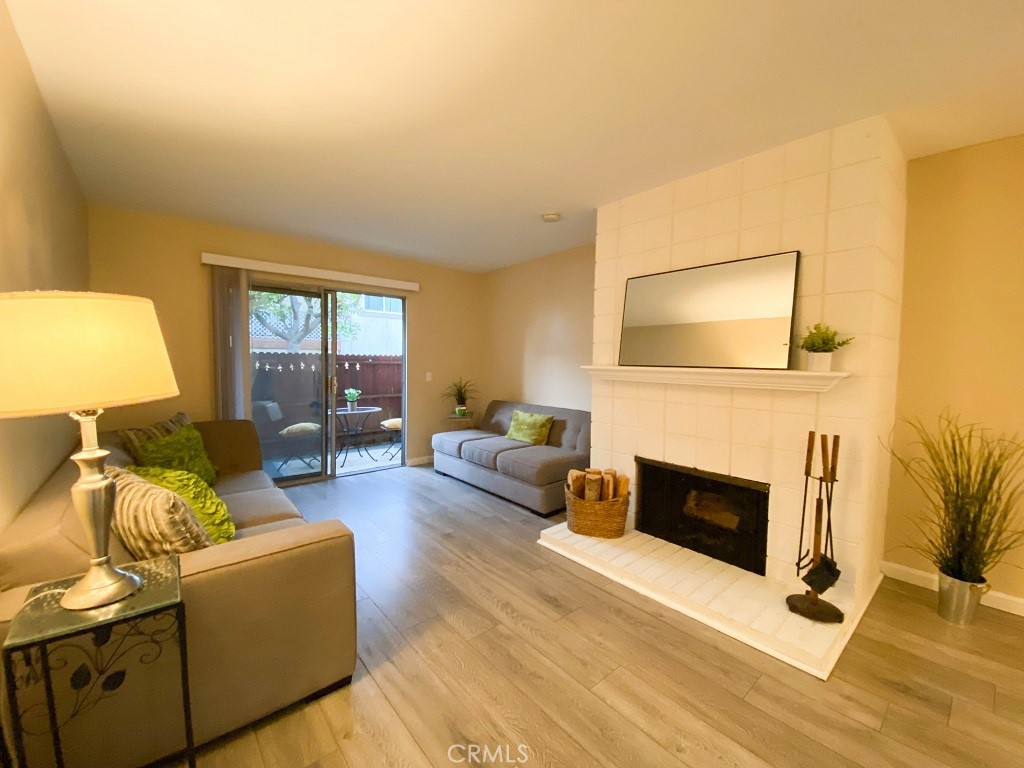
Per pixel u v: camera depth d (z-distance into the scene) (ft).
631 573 8.00
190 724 3.88
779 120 6.68
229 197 10.08
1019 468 7.18
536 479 11.36
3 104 4.58
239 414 12.50
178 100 6.28
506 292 17.46
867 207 6.60
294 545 4.95
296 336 14.15
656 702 5.32
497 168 8.46
